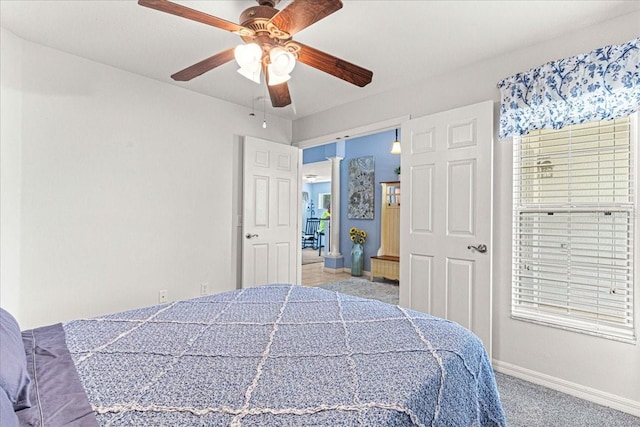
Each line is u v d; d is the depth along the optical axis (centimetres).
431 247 281
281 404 85
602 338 207
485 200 250
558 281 227
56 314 253
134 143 294
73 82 261
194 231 334
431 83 294
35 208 244
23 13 207
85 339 128
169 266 316
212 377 98
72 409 82
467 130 261
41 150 246
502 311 249
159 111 309
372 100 340
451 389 108
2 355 90
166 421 78
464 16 205
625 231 204
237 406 83
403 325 144
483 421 131
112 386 93
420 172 290
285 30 166
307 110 389
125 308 288
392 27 217
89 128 269
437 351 118
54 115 252
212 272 348
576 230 222
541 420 189
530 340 236
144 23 218
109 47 249
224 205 359
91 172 270
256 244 376
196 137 335
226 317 155
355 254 613
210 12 205
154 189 306
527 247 242
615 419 190
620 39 203
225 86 321
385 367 105
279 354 114
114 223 282
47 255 249
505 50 246
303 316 157
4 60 226
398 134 561
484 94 261
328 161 700
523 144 245
